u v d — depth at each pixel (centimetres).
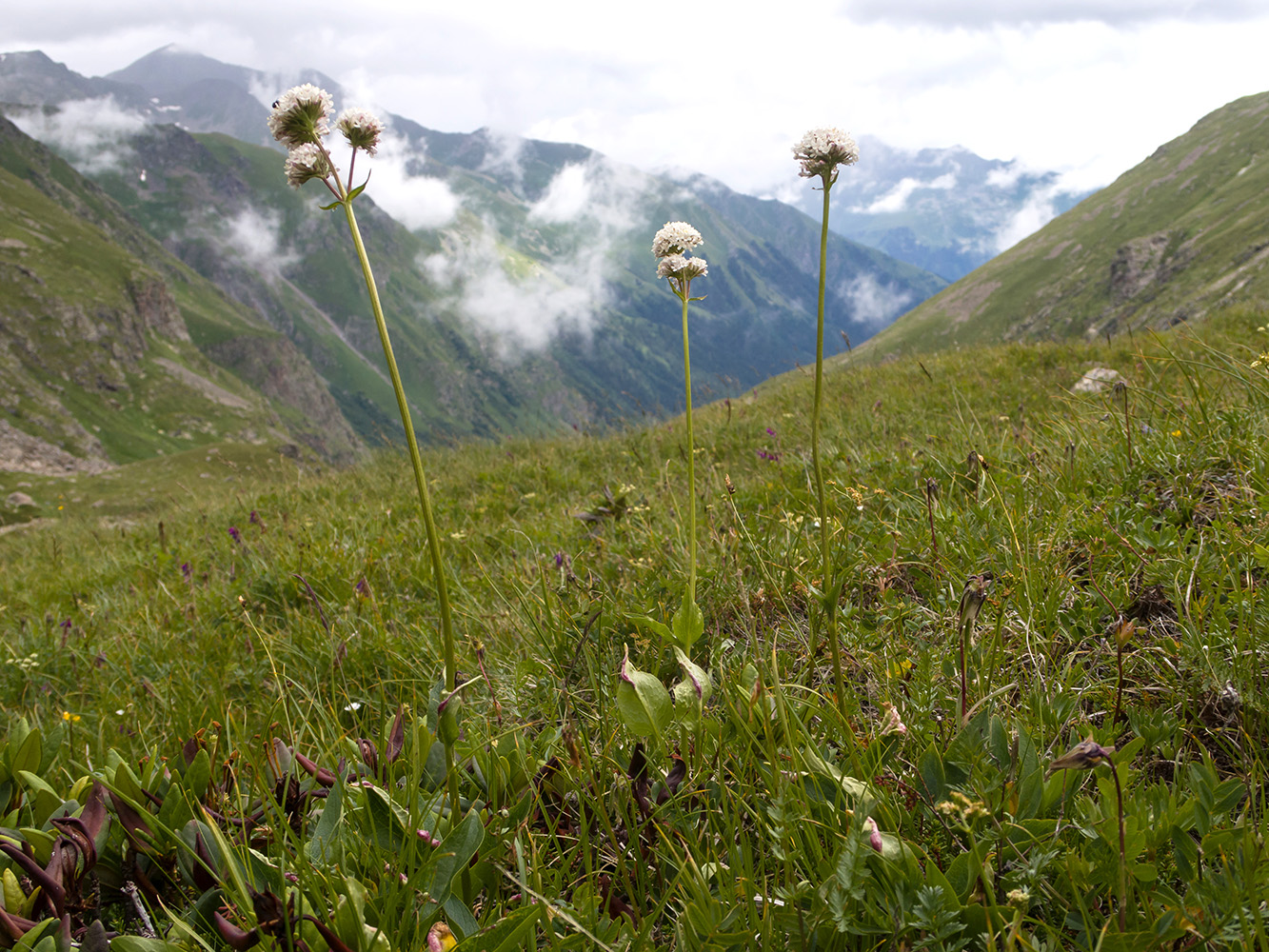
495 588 110
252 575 160
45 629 144
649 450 241
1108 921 51
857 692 79
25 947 55
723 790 64
